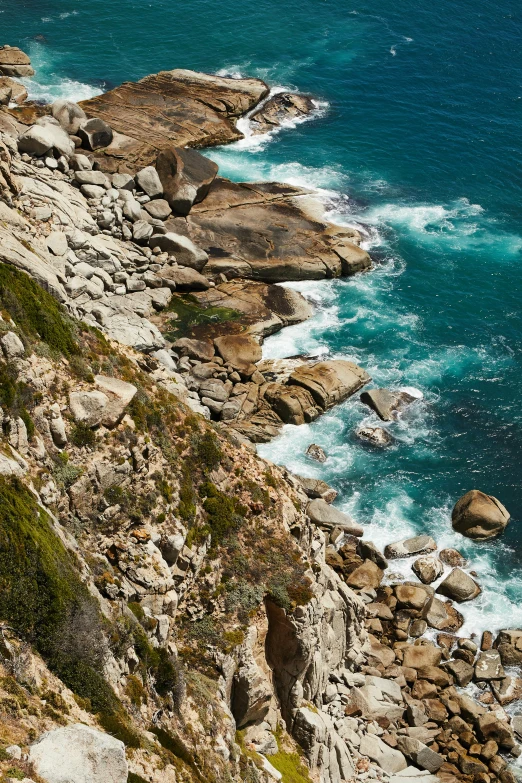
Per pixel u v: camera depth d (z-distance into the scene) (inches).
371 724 1702.8
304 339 2746.1
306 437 2426.2
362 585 2034.9
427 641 1951.3
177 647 1346.0
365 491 2309.3
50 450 1273.4
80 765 789.2
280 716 1489.9
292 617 1433.3
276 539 1505.9
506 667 1909.4
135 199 2977.4
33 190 2554.1
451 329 2849.4
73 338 1433.3
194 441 1518.2
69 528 1252.5
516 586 2100.1
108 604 1160.8
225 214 3102.9
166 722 1123.9
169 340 2581.2
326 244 3051.2
